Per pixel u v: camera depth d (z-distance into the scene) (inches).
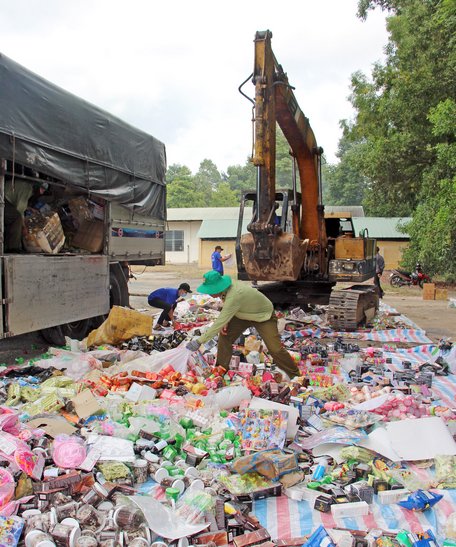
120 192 403.2
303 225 488.1
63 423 186.4
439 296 778.2
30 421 187.2
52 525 133.6
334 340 418.6
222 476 164.2
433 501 155.0
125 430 185.6
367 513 152.1
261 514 152.9
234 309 252.2
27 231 314.2
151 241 478.6
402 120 986.7
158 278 1144.8
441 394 264.8
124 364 271.6
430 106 938.1
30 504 143.6
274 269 309.1
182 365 263.1
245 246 315.9
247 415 192.4
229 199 3440.0
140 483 163.5
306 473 173.9
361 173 1131.9
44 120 308.0
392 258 1333.7
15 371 262.5
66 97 331.9
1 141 273.7
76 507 141.5
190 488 156.6
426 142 981.2
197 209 1900.8
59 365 275.1
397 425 189.2
